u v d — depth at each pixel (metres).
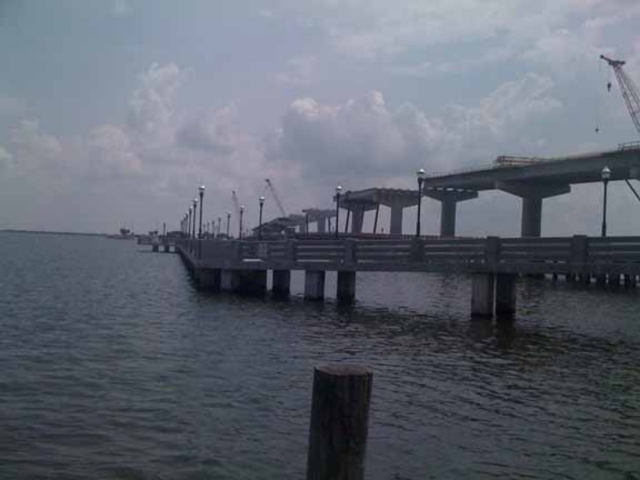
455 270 26.89
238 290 37.19
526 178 86.44
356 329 22.67
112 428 9.95
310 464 5.02
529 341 20.52
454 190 107.62
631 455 9.45
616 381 14.55
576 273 23.16
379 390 13.18
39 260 75.25
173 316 25.17
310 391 12.80
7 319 22.34
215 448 9.20
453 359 17.02
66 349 16.66
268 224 146.12
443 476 8.42
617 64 95.44
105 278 48.62
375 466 8.71
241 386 13.08
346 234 84.50
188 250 68.56
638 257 22.16
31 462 8.39
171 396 12.06
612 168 72.31
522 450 9.58
